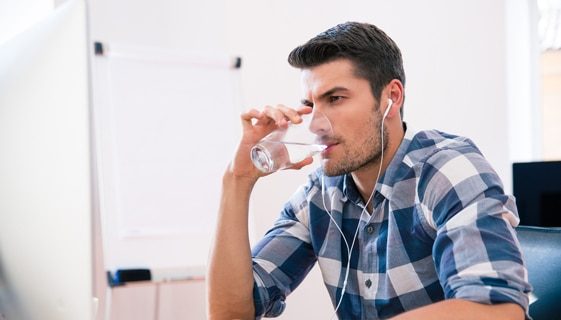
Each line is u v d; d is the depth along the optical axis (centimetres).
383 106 123
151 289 247
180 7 257
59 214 71
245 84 264
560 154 313
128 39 248
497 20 300
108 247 205
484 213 100
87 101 69
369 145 120
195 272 213
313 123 115
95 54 220
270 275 135
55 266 71
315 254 142
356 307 129
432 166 116
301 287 265
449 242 100
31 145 74
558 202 188
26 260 77
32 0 140
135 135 219
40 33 77
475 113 295
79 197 69
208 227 221
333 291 133
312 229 138
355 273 130
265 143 113
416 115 286
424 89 287
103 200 209
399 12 286
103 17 245
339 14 280
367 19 282
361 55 119
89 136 69
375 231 127
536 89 312
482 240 96
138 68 225
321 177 141
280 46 271
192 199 222
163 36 254
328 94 119
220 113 233
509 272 90
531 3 312
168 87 228
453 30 293
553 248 112
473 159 113
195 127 228
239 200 127
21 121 76
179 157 223
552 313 107
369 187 128
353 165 120
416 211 118
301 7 275
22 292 79
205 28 260
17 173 77
